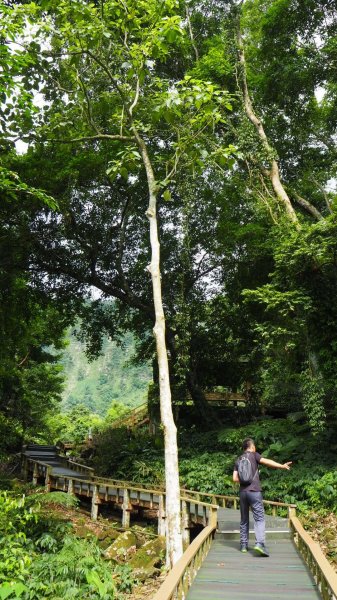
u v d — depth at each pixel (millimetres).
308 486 11867
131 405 91625
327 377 13336
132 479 18297
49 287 22047
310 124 20172
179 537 8242
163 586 4762
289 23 17750
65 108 13359
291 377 15477
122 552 10602
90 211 20938
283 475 13062
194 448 18906
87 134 17688
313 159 20609
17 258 18922
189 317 20500
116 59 12023
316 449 13672
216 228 21062
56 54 11016
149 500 12930
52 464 22750
